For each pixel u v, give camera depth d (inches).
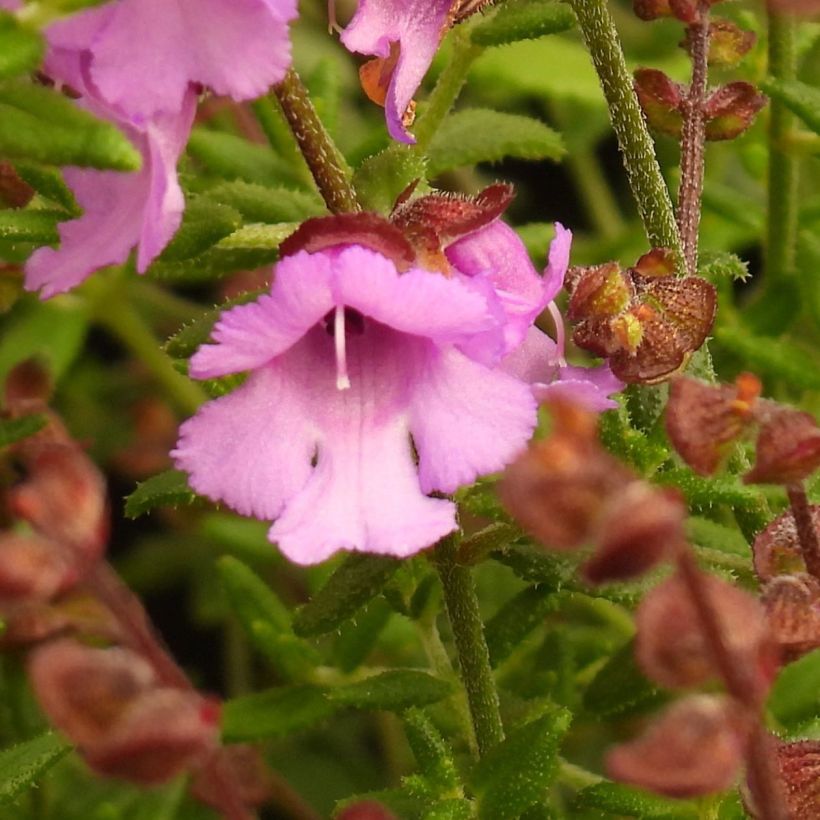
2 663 7.0
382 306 5.9
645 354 6.2
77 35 5.8
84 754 5.2
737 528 7.1
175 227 5.9
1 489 6.6
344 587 6.4
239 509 6.0
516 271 6.2
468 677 6.5
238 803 5.5
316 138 6.3
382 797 6.4
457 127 7.3
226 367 5.9
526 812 6.5
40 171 6.4
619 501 5.1
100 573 5.3
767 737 5.6
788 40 7.2
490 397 6.0
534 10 6.9
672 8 6.7
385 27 6.2
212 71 5.8
